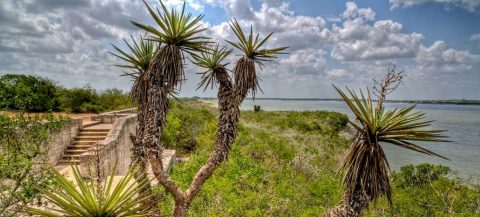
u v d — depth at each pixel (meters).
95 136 13.55
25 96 6.76
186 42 3.94
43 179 5.50
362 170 3.06
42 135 6.49
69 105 24.06
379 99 3.11
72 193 2.64
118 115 16.16
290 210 7.61
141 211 3.07
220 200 7.50
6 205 5.13
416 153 24.73
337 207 3.23
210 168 4.08
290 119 36.94
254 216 6.90
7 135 5.90
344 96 3.10
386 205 7.34
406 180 11.41
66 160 11.69
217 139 4.21
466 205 8.56
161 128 3.87
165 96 3.87
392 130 3.02
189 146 20.08
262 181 9.70
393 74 3.10
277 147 16.80
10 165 5.44
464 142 33.66
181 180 9.71
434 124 60.00
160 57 3.84
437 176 11.23
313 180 10.52
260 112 52.31
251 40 4.17
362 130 3.10
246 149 14.90
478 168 19.17
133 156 4.21
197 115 25.88
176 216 3.89
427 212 8.36
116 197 2.70
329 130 32.34
